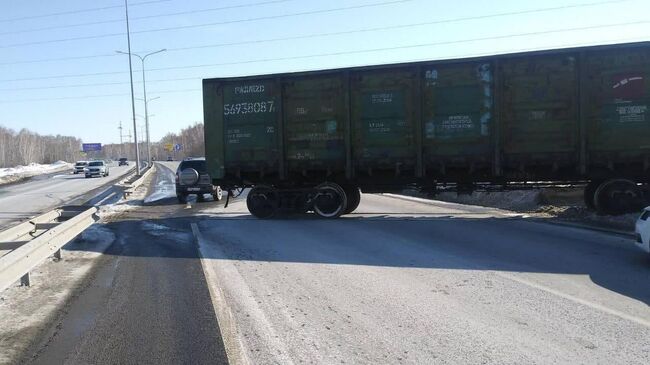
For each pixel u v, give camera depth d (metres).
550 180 14.02
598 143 13.12
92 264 8.87
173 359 4.62
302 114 15.24
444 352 4.65
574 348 4.67
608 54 12.96
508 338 4.96
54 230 8.34
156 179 48.19
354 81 14.75
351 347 4.83
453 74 13.97
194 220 15.56
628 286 6.75
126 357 4.69
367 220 14.43
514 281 7.11
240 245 10.64
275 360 4.56
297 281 7.39
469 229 12.05
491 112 13.72
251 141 15.70
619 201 13.24
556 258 8.59
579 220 13.04
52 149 179.88
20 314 6.00
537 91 13.39
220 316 5.81
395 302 6.23
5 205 23.86
